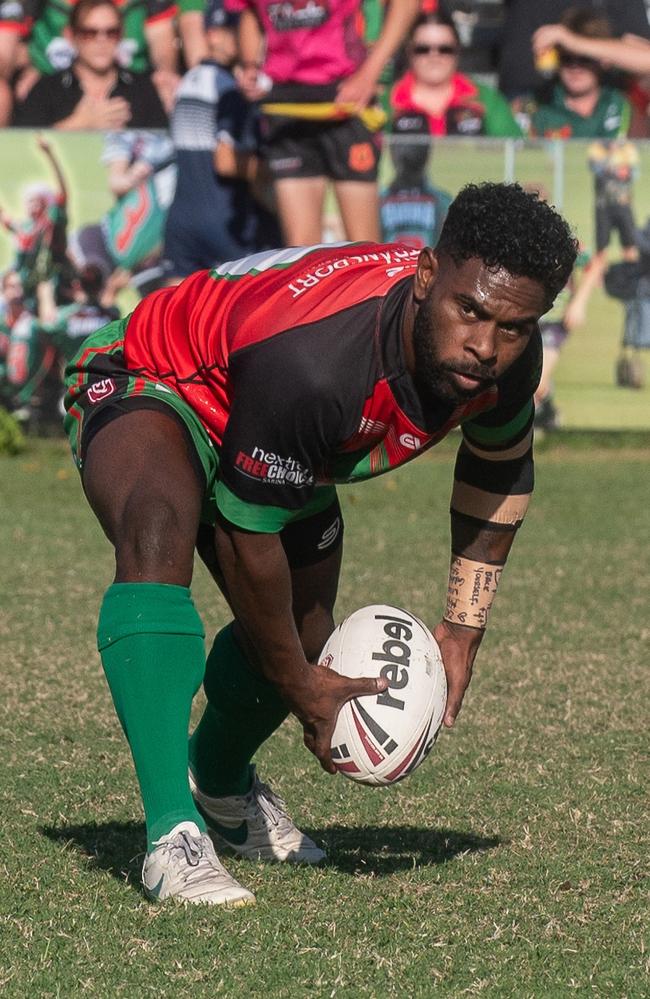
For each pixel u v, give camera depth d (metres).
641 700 19.42
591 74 45.94
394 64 46.47
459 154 40.28
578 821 14.44
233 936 11.02
